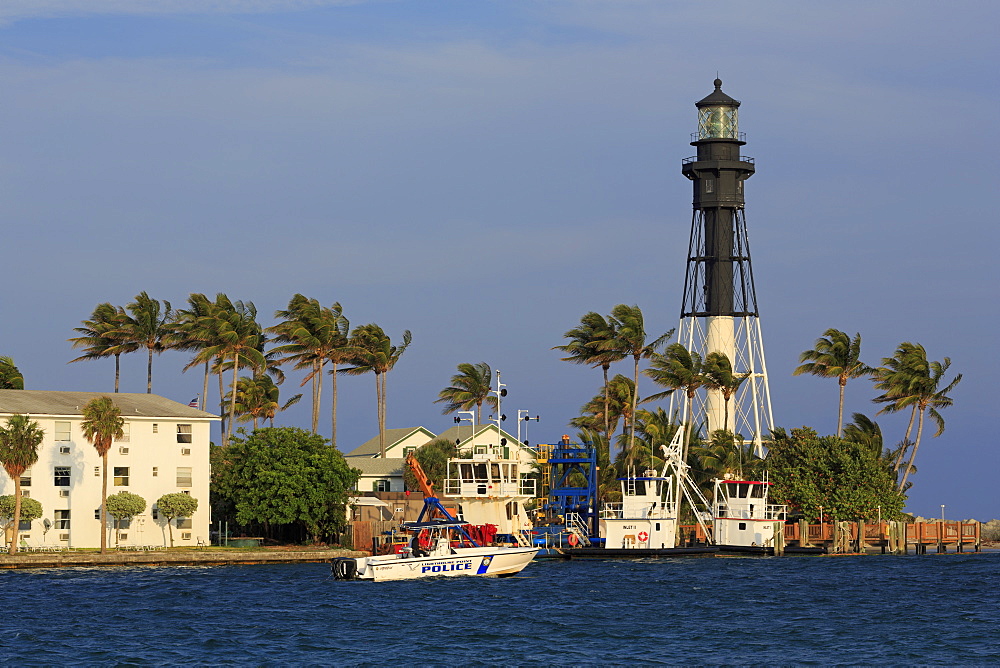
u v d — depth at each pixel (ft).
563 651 599.16
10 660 570.87
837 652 598.75
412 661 573.74
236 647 606.55
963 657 586.45
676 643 622.13
